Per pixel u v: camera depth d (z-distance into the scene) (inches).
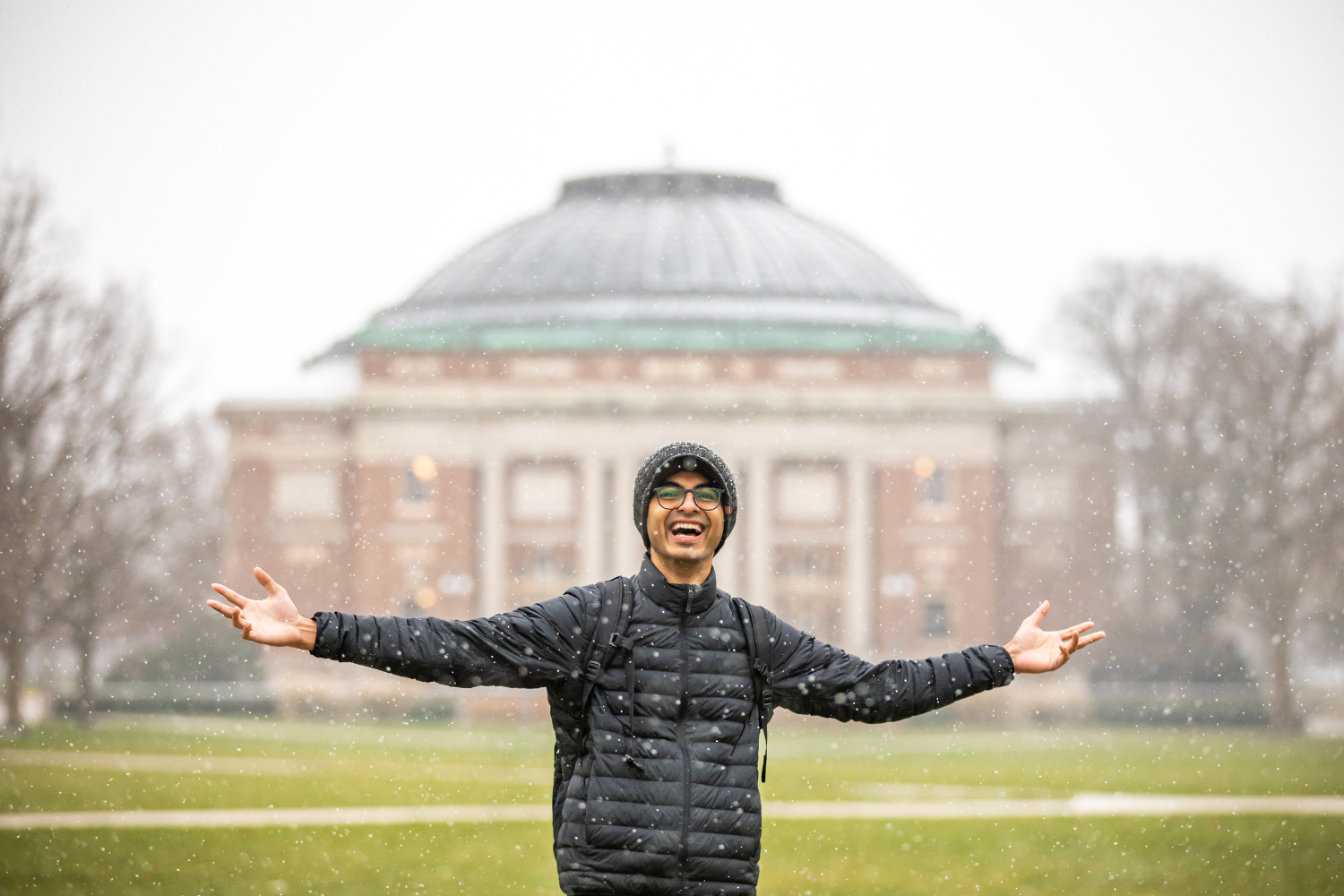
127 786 983.6
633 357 3070.9
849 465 3014.3
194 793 944.3
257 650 2468.0
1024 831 786.8
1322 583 2229.3
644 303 3459.6
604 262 3548.2
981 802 949.8
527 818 831.7
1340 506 2150.6
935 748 1667.1
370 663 221.9
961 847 727.1
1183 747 1610.5
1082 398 2738.7
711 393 3031.5
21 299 1878.7
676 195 3796.8
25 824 757.9
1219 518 2260.1
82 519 1931.6
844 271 3602.4
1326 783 1069.1
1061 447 2805.1
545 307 3467.0
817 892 602.2
